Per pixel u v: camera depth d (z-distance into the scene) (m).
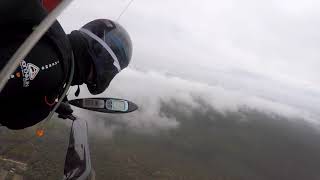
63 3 0.38
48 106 0.68
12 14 0.52
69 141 0.79
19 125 0.66
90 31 0.78
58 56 0.63
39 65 0.58
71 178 0.71
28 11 0.53
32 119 0.67
